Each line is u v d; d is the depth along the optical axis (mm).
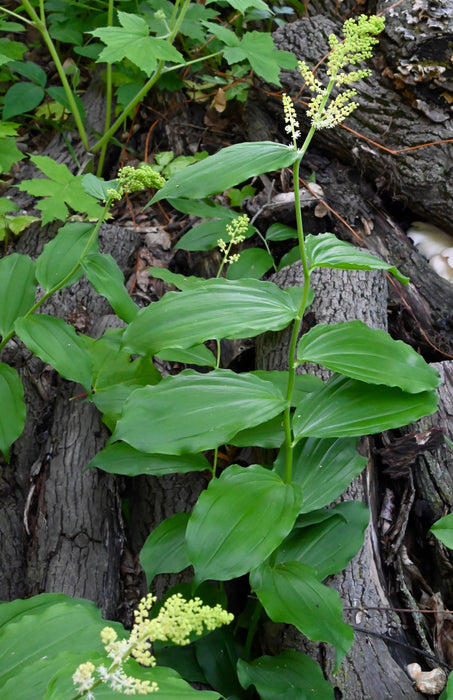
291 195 3090
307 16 3814
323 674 1858
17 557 2268
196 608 952
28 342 2047
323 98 1489
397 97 3125
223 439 1593
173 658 1887
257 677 1710
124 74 3604
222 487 1601
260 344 2635
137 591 2252
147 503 2387
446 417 2422
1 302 2260
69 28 3691
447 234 3225
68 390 2537
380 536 2271
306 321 2561
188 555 1491
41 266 2193
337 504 2064
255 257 2850
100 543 2234
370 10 3604
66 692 1063
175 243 3227
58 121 3711
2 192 3387
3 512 2326
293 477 1893
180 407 1676
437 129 3018
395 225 3184
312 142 3383
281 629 1976
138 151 3660
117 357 2373
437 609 2133
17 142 3719
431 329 2949
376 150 3127
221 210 3002
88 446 2377
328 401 1786
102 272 2137
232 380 1751
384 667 1888
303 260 1600
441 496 2307
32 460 2461
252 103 3600
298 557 1897
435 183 3025
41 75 3324
